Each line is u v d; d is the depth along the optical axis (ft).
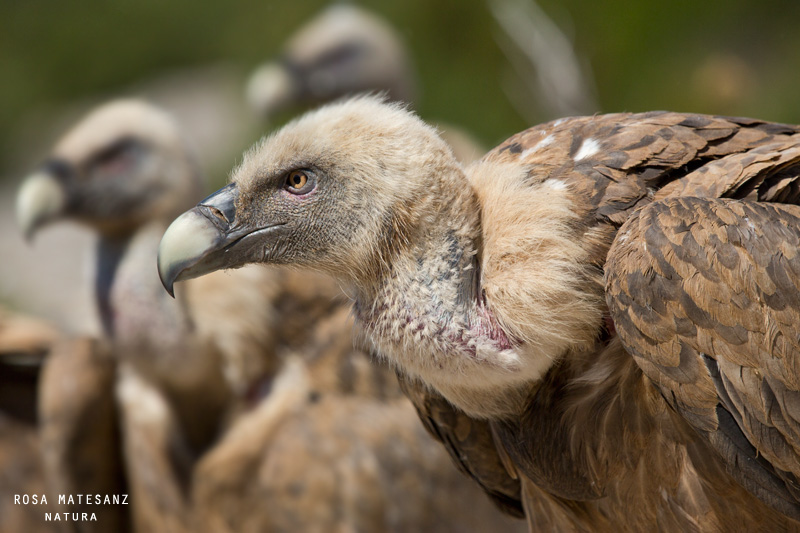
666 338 19.27
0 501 38.32
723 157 21.45
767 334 19.16
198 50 104.42
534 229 20.27
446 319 20.79
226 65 99.35
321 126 22.44
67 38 111.75
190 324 35.40
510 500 27.12
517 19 47.34
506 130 60.85
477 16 64.44
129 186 38.65
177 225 22.70
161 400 36.40
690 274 19.24
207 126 88.69
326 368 34.81
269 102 63.82
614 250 19.92
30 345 39.65
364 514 33.91
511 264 20.27
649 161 21.12
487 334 20.58
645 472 21.34
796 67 54.80
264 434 34.65
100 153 38.68
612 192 20.84
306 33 66.03
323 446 34.09
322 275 22.86
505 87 56.44
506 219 20.59
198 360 35.53
